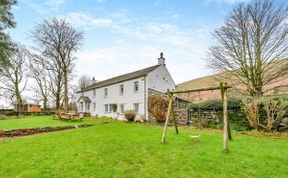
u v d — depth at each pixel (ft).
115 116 96.89
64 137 35.04
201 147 25.07
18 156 23.34
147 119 79.56
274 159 20.24
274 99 41.91
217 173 17.02
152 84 85.66
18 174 17.88
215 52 68.54
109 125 54.49
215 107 55.93
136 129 44.57
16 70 124.98
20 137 38.63
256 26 59.52
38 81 136.36
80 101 130.93
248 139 30.37
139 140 30.71
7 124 60.08
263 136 34.99
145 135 35.32
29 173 17.89
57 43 111.86
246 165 18.61
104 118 94.32
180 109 66.03
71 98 149.48
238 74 63.41
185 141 28.94
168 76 95.35
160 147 25.90
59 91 126.11
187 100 82.38
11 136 41.14
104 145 27.84
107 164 19.72
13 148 27.27
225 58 66.03
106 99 106.52
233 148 24.26
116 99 98.94
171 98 31.24
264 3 58.85
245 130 44.88
